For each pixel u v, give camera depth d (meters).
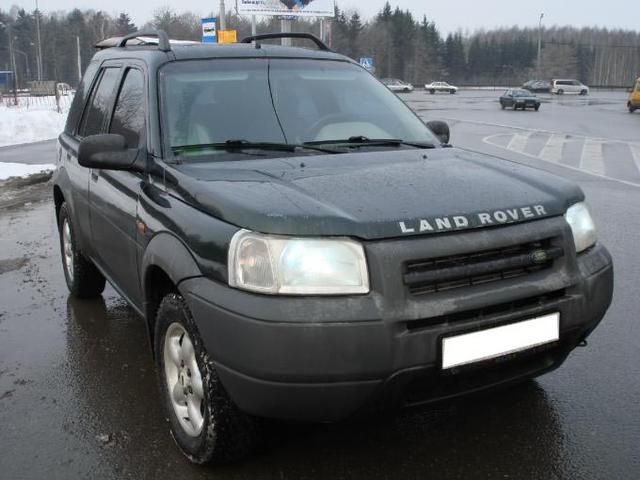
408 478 2.91
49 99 44.41
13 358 4.30
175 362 3.15
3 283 5.99
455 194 2.85
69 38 101.75
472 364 2.61
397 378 2.51
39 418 3.52
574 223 3.00
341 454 3.10
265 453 3.11
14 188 11.70
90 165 3.32
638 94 37.75
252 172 3.12
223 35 24.02
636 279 5.72
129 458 3.13
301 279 2.48
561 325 2.81
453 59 128.25
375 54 111.25
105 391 3.82
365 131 3.88
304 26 52.19
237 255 2.55
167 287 3.28
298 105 3.85
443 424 3.33
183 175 3.11
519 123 29.00
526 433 3.24
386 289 2.48
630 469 2.95
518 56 130.38
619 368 3.96
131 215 3.54
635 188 10.87
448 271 2.57
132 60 4.19
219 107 3.68
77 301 5.44
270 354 2.44
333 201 2.71
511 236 2.71
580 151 17.00
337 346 2.43
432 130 4.35
